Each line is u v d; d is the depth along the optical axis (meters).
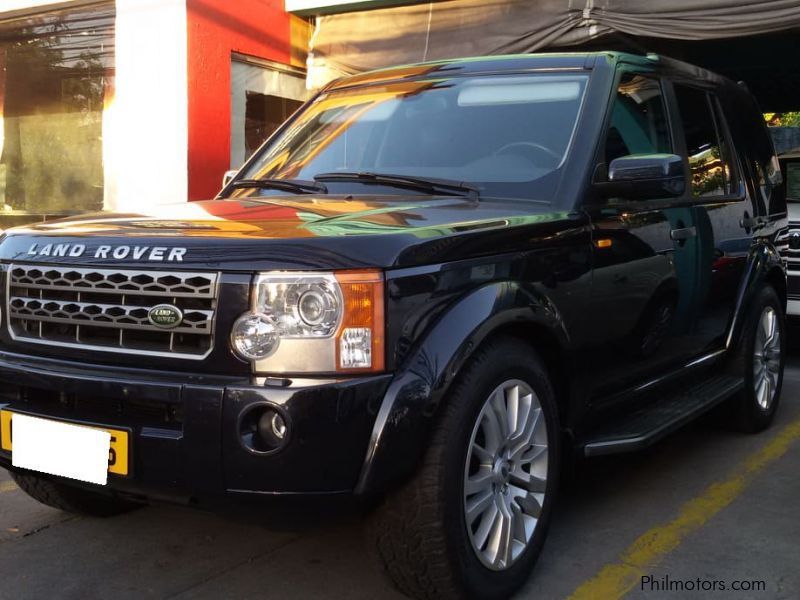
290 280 2.37
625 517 3.66
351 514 2.47
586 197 3.27
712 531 3.52
